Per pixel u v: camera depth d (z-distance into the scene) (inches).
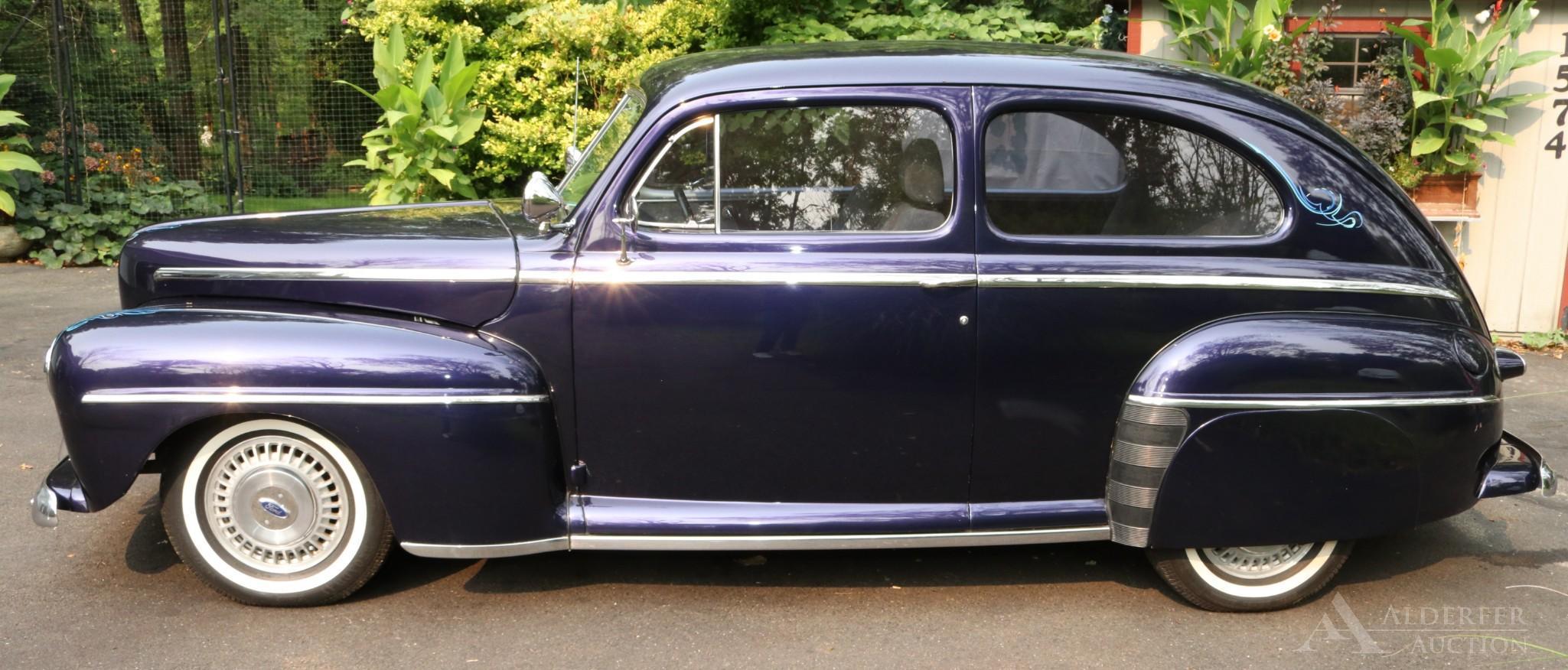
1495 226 291.6
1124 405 130.4
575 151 169.0
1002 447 131.3
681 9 349.1
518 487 126.6
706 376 127.6
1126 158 129.4
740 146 127.4
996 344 127.7
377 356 122.6
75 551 147.3
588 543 130.6
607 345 127.0
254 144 425.4
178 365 121.6
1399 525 133.6
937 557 154.0
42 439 190.7
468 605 135.8
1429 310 134.1
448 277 126.9
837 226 128.6
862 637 130.7
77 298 303.0
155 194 377.1
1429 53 270.2
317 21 422.0
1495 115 273.4
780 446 130.2
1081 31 334.0
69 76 378.6
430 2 346.6
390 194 337.1
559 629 130.6
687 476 131.5
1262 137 131.3
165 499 129.1
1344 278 131.0
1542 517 173.8
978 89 128.1
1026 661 126.3
